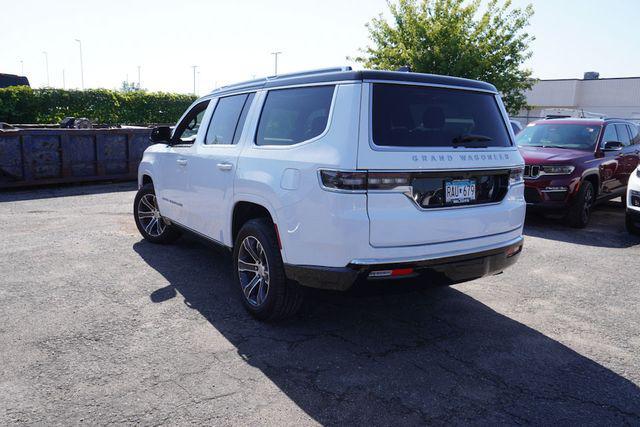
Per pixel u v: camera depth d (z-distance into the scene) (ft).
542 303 15.34
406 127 11.22
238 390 10.05
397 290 11.27
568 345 12.48
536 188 26.02
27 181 33.09
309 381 10.46
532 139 31.01
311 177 11.07
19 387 9.93
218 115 15.94
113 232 22.65
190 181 16.55
